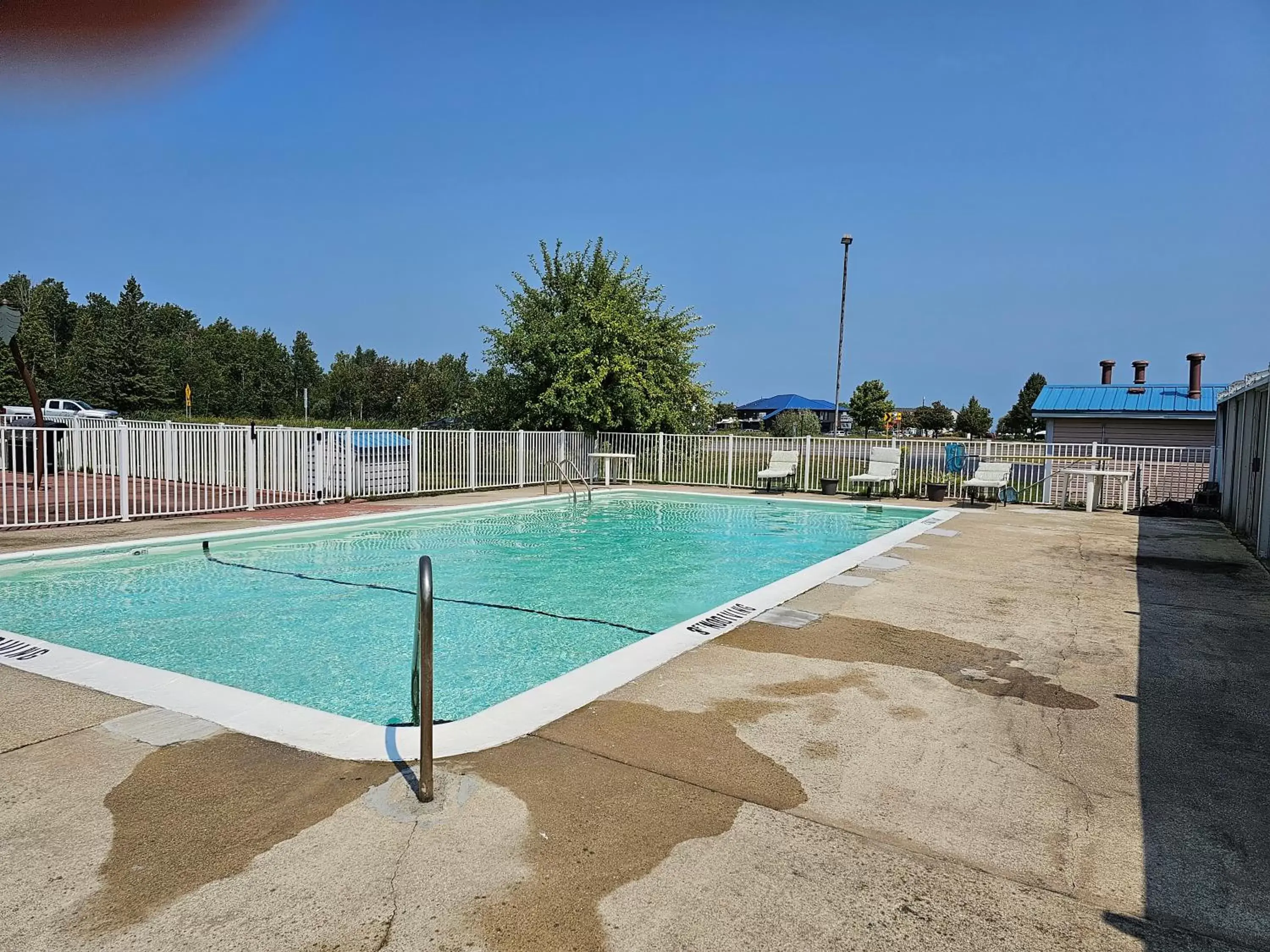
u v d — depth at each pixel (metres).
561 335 19.28
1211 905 2.27
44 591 7.38
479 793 2.89
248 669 5.17
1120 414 23.00
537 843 2.55
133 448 13.49
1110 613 5.96
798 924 2.16
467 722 3.59
